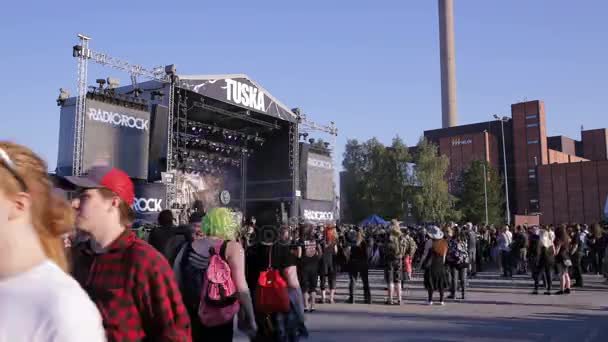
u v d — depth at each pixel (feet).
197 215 17.35
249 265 18.75
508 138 266.77
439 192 173.47
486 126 274.77
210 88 76.18
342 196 195.93
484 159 234.17
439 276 38.45
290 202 94.32
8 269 4.03
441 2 324.60
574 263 50.42
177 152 75.66
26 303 3.80
